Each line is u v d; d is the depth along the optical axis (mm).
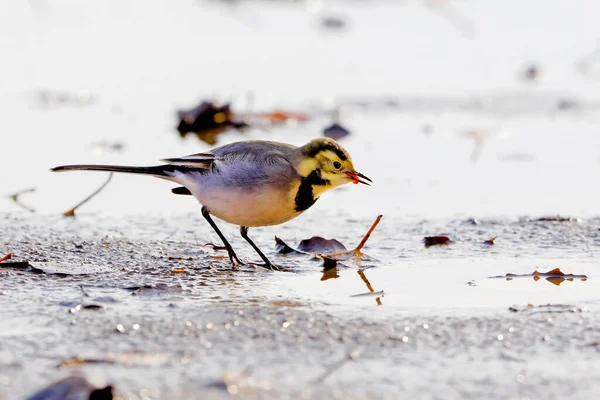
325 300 9492
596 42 27094
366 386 7262
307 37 27469
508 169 15969
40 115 19453
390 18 30109
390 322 8734
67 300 9297
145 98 21078
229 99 20250
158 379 7320
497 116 20391
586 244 11742
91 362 7648
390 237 12156
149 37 26781
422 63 25078
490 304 9359
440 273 10555
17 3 28609
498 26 29234
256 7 30531
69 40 26031
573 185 14875
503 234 12211
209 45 26219
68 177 15180
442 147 17641
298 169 10898
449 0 32219
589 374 7523
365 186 14898
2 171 15359
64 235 11969
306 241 11766
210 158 10812
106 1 29938
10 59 23984
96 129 18406
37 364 7594
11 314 8844
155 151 16797
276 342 8172
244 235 11242
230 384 7219
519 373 7539
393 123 19656
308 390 7164
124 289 9773
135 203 13852
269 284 10117
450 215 13211
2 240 11633
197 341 8164
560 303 9375
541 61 25328
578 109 21000
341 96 21812
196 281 10180
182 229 12508
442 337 8344
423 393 7145
